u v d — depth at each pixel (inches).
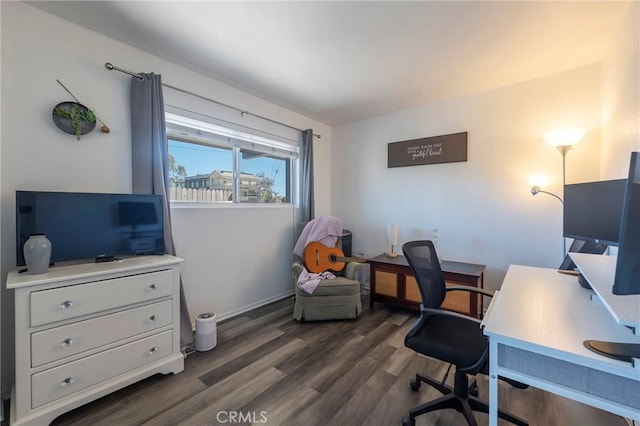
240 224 110.6
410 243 60.9
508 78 97.6
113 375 60.2
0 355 59.0
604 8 62.5
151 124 79.4
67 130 68.4
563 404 59.2
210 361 75.9
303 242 121.2
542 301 47.5
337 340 88.0
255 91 109.1
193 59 85.9
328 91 109.0
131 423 54.1
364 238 143.9
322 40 75.5
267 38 74.8
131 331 63.0
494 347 36.4
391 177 134.0
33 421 50.0
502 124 104.3
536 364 34.1
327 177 154.1
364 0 60.3
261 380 67.7
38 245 54.9
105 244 68.4
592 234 58.8
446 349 49.5
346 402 60.3
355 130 146.6
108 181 75.7
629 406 29.1
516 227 102.2
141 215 74.5
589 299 48.4
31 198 58.9
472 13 64.3
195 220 96.0
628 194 28.2
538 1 60.5
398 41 75.6
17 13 61.8
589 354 30.7
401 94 111.6
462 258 113.9
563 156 87.0
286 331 94.5
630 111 62.7
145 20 67.9
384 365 74.0
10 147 61.4
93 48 72.7
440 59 85.0
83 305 56.0
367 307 118.3
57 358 53.3
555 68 90.6
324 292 101.0
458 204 114.9
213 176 103.4
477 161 110.0
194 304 95.8
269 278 122.7
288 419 55.4
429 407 53.7
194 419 55.3
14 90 61.7
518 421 51.2
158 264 67.2
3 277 60.6
